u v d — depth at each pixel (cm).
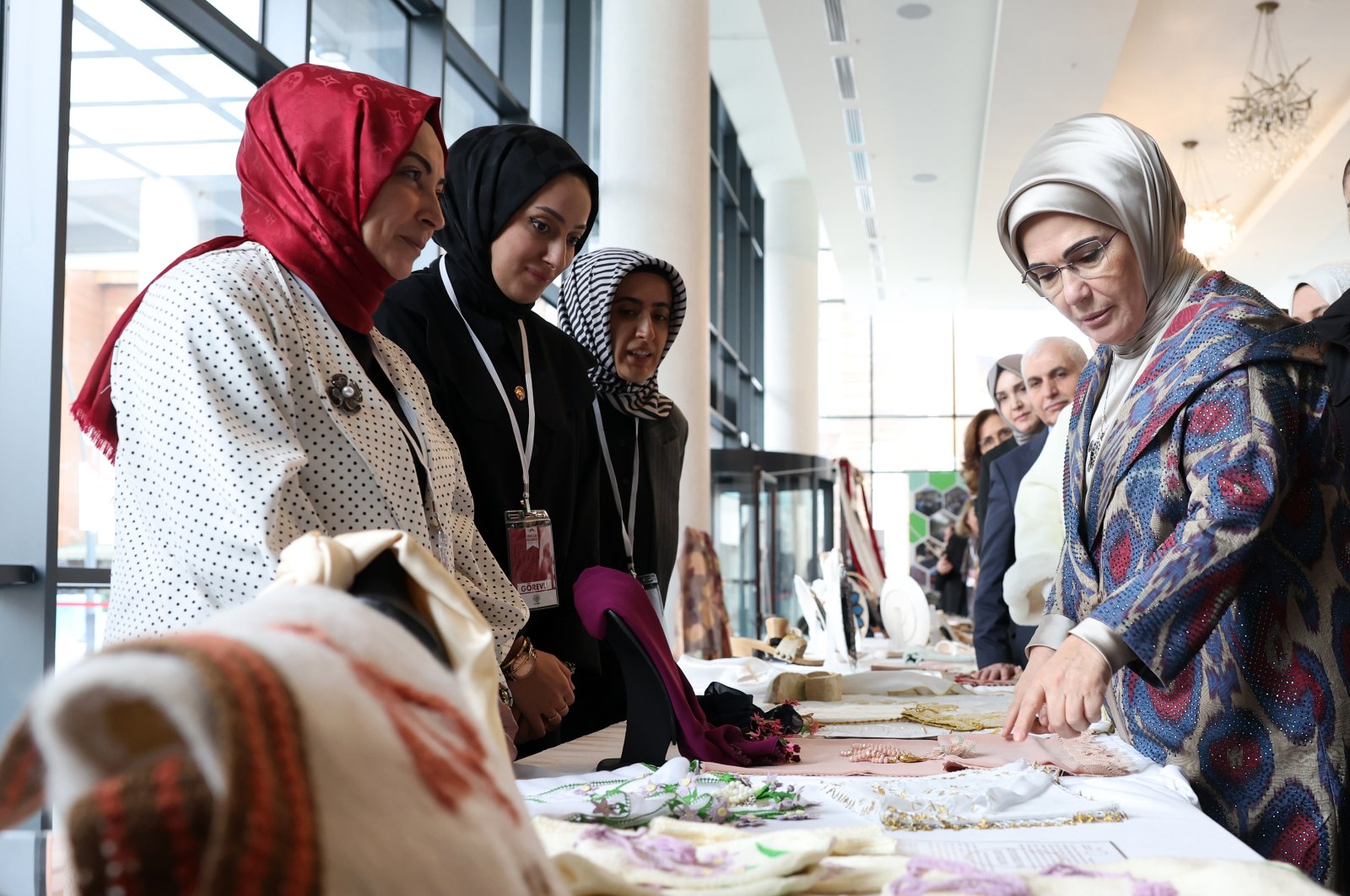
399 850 40
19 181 269
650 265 266
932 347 1792
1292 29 862
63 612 282
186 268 137
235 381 129
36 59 269
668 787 130
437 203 163
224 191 344
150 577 125
